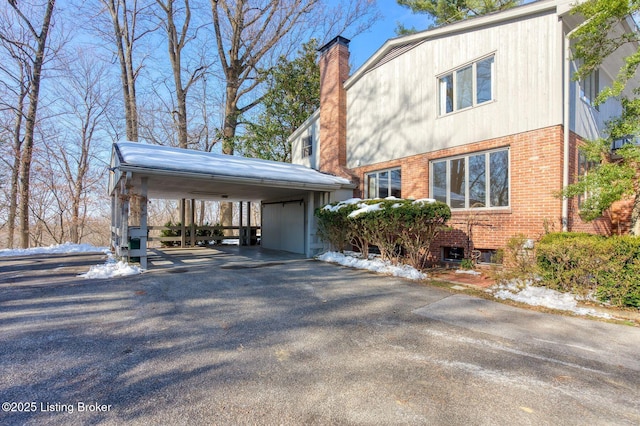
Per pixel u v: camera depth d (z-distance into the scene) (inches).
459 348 143.3
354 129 490.0
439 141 370.0
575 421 92.4
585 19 263.7
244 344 144.1
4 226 746.2
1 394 101.4
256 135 750.5
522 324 174.1
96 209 858.1
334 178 458.6
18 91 684.1
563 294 210.7
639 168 221.1
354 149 488.1
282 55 777.6
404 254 346.6
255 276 295.1
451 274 309.7
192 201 606.2
